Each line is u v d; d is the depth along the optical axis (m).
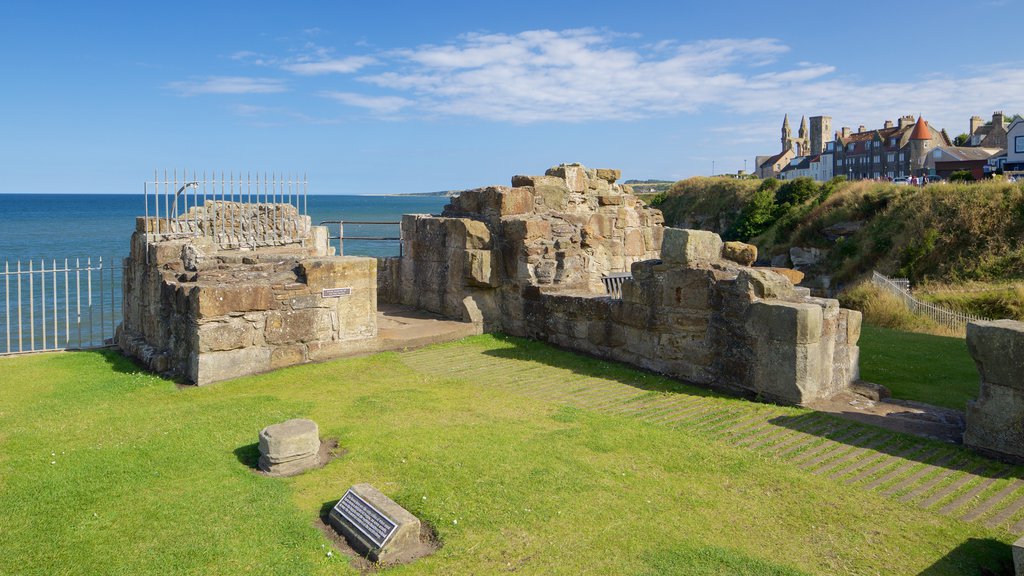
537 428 7.31
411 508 5.30
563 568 4.46
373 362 10.66
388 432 7.11
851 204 35.72
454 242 13.28
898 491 5.73
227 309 9.55
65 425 7.36
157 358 10.06
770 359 8.44
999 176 32.53
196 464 6.15
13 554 4.54
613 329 10.87
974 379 9.87
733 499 5.55
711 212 52.19
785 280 8.80
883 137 79.38
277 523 5.01
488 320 13.09
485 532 4.93
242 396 8.62
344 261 10.93
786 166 104.19
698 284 9.41
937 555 4.67
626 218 15.12
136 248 12.10
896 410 8.12
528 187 13.53
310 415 7.79
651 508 5.36
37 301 25.72
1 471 5.97
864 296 19.45
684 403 8.48
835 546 4.79
